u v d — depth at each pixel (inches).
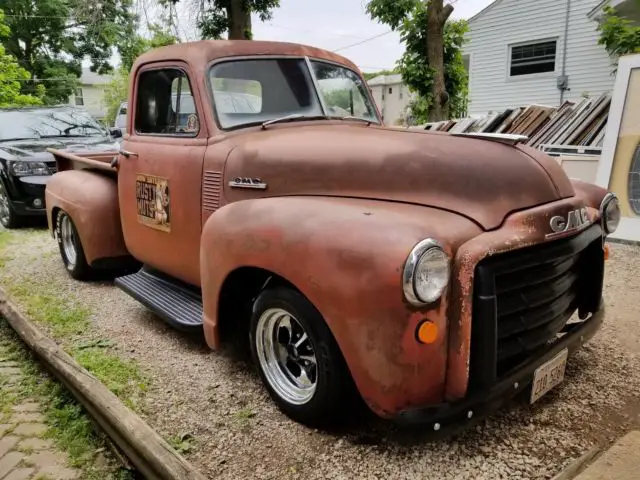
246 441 94.0
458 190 84.6
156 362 124.6
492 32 531.5
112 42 630.5
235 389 111.8
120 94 1123.9
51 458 95.3
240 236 95.3
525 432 94.0
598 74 466.0
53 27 1024.9
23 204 268.1
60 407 111.3
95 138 313.0
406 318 73.2
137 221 145.1
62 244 194.9
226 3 458.6
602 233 102.8
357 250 76.7
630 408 100.8
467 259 75.0
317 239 82.1
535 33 500.7
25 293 175.5
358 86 145.0
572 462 85.0
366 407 93.3
